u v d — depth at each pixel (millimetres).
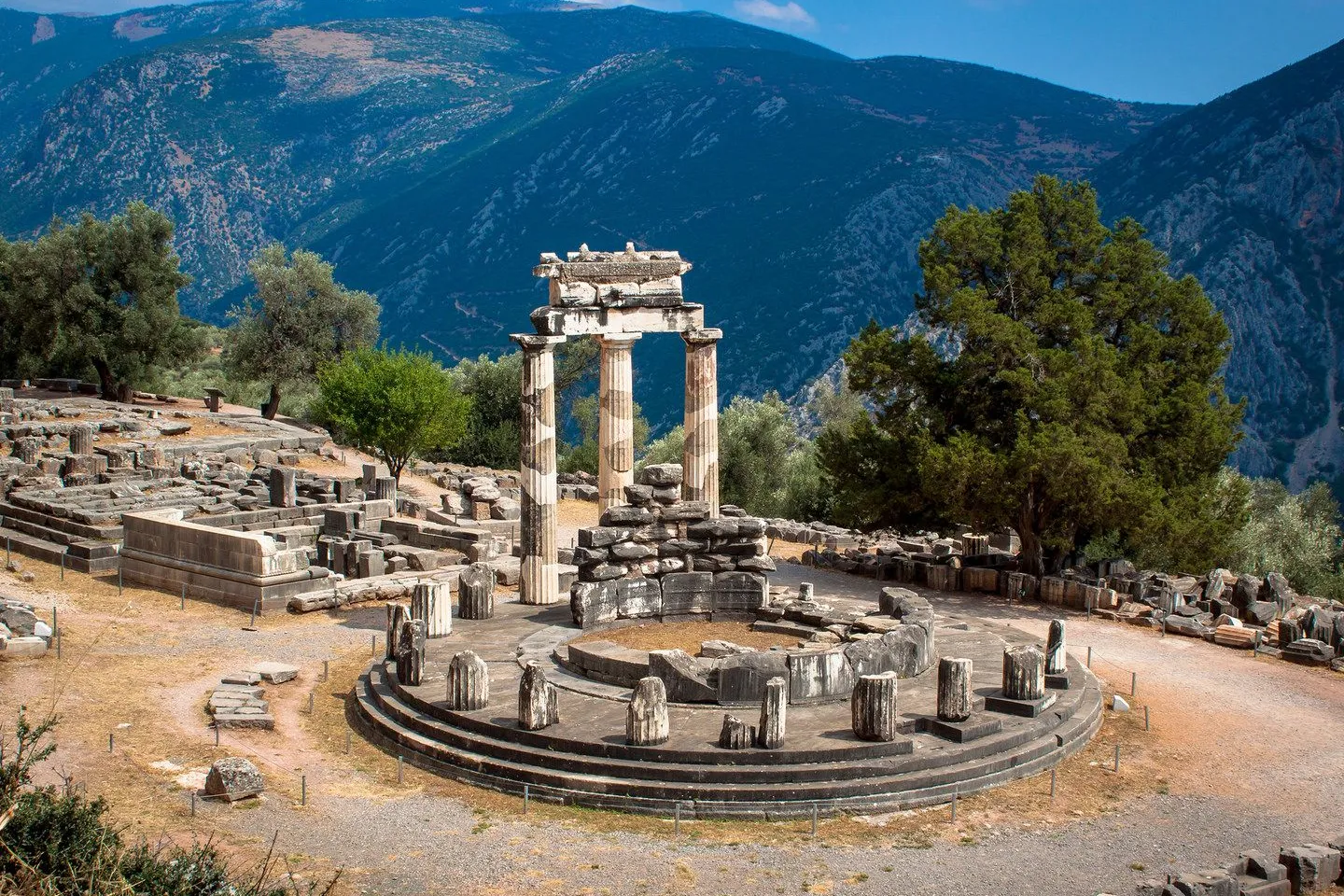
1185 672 31750
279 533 41750
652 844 20703
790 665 25547
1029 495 39656
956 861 20219
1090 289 43031
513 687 26625
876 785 22312
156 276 76500
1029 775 24016
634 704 22938
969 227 41719
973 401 41906
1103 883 19531
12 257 74188
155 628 33375
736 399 79688
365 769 24016
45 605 34719
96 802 15820
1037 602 39031
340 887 18703
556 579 34531
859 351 42781
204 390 87625
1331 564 57938
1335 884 19594
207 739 24875
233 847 19703
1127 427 38875
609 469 35062
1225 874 18766
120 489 45719
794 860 20156
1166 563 47781
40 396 74938
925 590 40812
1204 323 41375
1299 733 27188
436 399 61125
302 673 30094
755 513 68688
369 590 36719
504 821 21578
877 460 43125
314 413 78688
